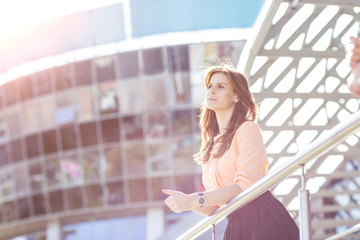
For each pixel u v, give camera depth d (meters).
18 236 40.91
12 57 40.06
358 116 2.23
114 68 38.03
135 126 37.69
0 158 40.88
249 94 3.36
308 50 9.41
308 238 2.53
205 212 3.35
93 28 38.25
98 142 38.25
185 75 37.19
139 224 37.38
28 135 39.75
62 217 39.09
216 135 3.58
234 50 36.47
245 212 3.02
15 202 40.31
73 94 38.84
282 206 3.05
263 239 2.94
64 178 38.88
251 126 3.18
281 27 8.98
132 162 37.72
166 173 37.12
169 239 13.91
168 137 37.31
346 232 5.71
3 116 40.75
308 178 11.11
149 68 37.66
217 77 3.38
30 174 39.91
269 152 10.66
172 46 37.28
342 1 8.62
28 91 39.78
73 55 38.66
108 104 38.09
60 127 38.91
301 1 8.45
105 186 38.03
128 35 37.75
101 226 38.19
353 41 1.96
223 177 3.23
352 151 10.81
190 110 37.12
